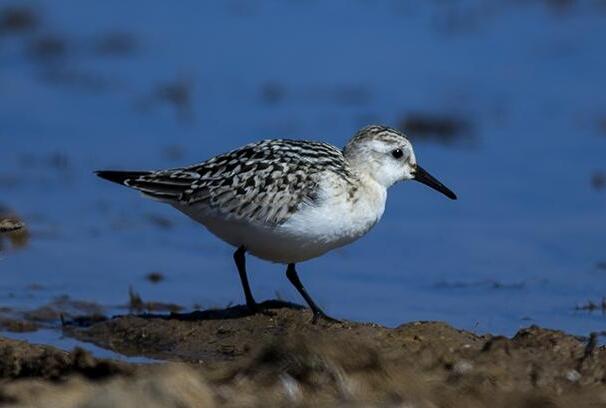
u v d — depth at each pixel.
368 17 24.50
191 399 9.02
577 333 12.24
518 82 21.34
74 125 19.86
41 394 9.14
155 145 18.89
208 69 22.23
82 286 13.91
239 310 12.22
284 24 24.34
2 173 17.78
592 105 20.27
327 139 18.92
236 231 12.05
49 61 22.75
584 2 24.48
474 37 23.38
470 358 9.98
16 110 20.52
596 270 14.42
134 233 15.88
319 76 21.89
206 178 12.07
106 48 23.17
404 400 9.15
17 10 24.27
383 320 12.77
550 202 16.80
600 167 17.92
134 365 10.16
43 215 16.44
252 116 20.11
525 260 14.83
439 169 18.08
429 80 21.61
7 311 13.01
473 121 19.69
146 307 13.21
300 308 12.20
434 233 15.83
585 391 9.52
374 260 14.93
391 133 12.55
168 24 24.44
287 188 11.83
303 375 9.56
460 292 13.74
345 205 12.02
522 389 9.55
